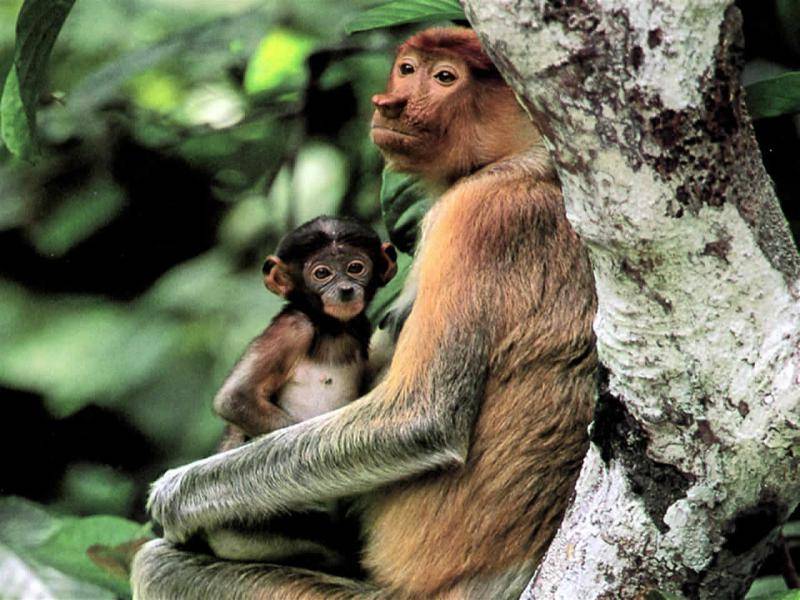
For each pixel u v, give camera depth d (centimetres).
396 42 1548
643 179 688
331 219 1087
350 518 1040
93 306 1833
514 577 956
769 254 712
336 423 978
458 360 948
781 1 1219
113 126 1733
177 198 1789
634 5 662
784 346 712
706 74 672
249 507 1010
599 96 677
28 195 1772
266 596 1017
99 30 1866
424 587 981
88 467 1797
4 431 1809
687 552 752
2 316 1827
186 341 1759
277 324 1083
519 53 682
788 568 1016
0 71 1839
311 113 1588
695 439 734
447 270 964
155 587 1053
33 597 1225
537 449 952
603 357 751
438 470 969
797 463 725
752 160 701
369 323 1114
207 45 1644
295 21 1702
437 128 1017
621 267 716
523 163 999
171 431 1750
